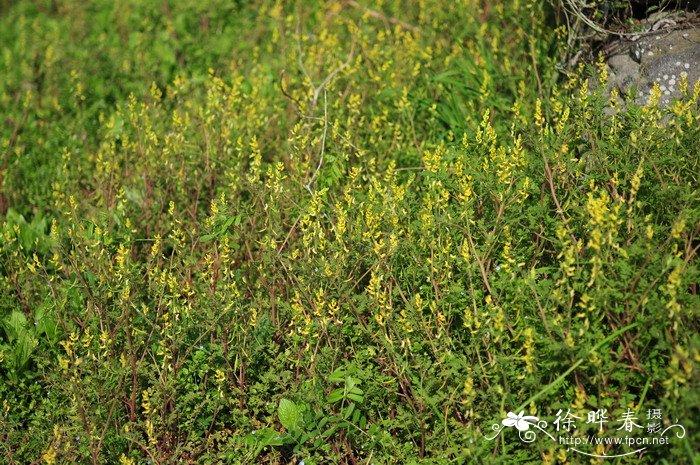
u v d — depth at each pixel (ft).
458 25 21.49
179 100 19.97
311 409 12.66
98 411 12.69
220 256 14.20
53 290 14.20
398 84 19.06
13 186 18.92
